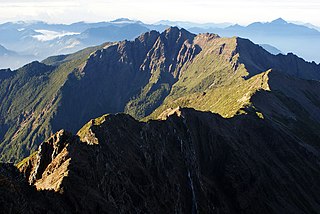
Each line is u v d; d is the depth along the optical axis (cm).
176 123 14575
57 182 6831
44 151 8494
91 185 7325
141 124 12450
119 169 9000
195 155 13825
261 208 14112
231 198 13850
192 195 11662
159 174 10719
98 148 8681
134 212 8250
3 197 5431
